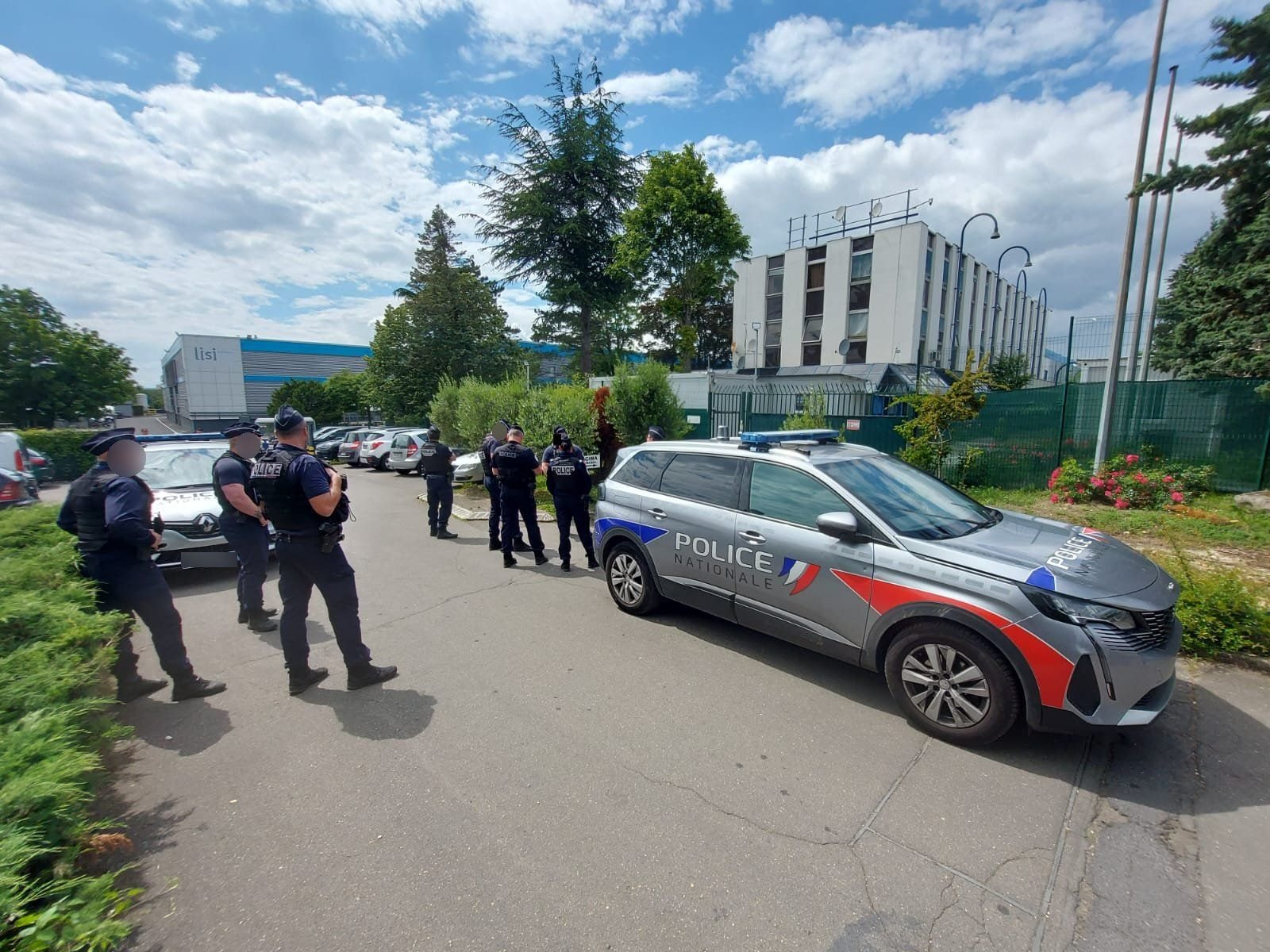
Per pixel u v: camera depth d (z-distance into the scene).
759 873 2.31
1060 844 2.46
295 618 3.84
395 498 13.35
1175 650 2.97
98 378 29.39
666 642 4.68
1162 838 2.49
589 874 2.31
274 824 2.63
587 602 5.72
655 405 11.36
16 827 1.90
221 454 7.75
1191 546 7.06
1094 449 10.38
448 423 18.00
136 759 3.16
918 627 3.27
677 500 4.82
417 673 4.18
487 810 2.70
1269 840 2.46
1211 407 9.53
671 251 24.89
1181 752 3.09
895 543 3.46
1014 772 2.95
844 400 14.58
